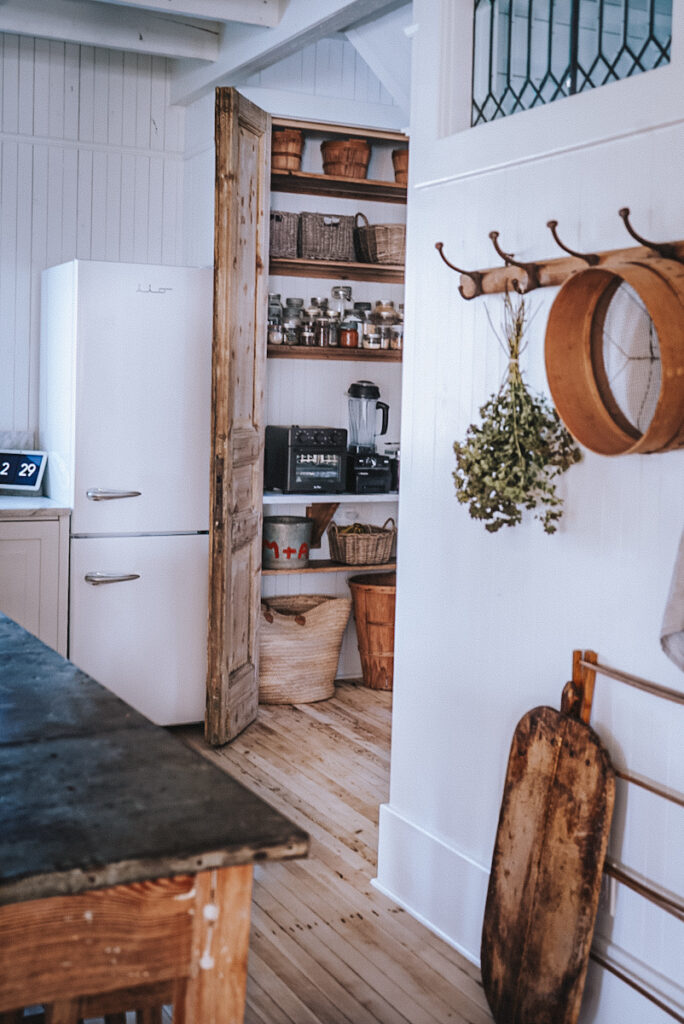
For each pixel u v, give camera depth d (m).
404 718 3.23
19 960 1.28
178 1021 1.40
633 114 2.30
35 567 4.50
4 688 1.93
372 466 5.34
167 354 4.66
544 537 2.65
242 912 1.39
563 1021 2.36
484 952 2.65
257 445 4.80
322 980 2.76
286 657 5.18
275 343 5.11
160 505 4.70
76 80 5.22
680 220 2.21
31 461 4.98
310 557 5.62
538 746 2.55
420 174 3.07
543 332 2.61
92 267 4.51
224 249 4.32
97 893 1.31
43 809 1.39
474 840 2.93
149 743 1.66
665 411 2.12
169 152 5.48
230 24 4.80
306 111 5.27
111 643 4.66
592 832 2.36
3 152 5.10
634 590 2.38
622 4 2.88
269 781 4.16
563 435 2.54
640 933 2.38
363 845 3.62
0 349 5.16
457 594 2.98
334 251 5.27
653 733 2.33
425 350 3.08
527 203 2.65
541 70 2.94
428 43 3.02
